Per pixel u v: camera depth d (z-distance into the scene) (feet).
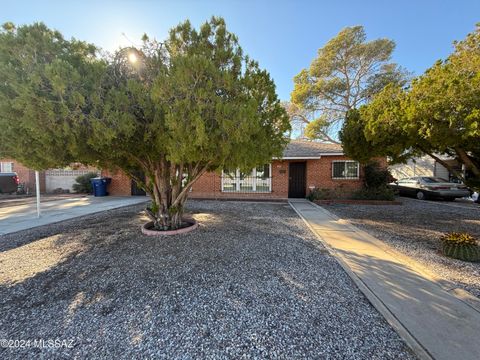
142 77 14.25
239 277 10.52
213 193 41.16
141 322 7.37
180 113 11.22
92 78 12.09
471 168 16.14
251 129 11.93
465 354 5.97
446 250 13.11
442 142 13.85
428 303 8.39
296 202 35.40
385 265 11.91
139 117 13.20
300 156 37.70
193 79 11.40
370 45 51.62
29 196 42.98
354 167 38.04
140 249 14.24
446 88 12.07
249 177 40.47
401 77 51.70
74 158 14.14
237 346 6.32
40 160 13.39
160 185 18.74
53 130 10.89
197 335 6.77
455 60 13.26
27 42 10.82
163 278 10.41
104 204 33.17
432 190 37.91
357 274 10.84
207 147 11.67
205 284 9.85
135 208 30.12
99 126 11.05
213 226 20.06
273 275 10.75
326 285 9.79
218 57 13.92
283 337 6.66
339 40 53.11
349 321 7.38
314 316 7.66
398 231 18.84
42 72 10.59
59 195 44.65
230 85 12.12
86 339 6.62
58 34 12.10
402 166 65.26
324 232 18.49
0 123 11.02
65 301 8.61
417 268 11.53
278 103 16.98
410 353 6.01
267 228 19.49
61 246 14.97
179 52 14.87
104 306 8.27
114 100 11.93
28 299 8.77
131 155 15.80
